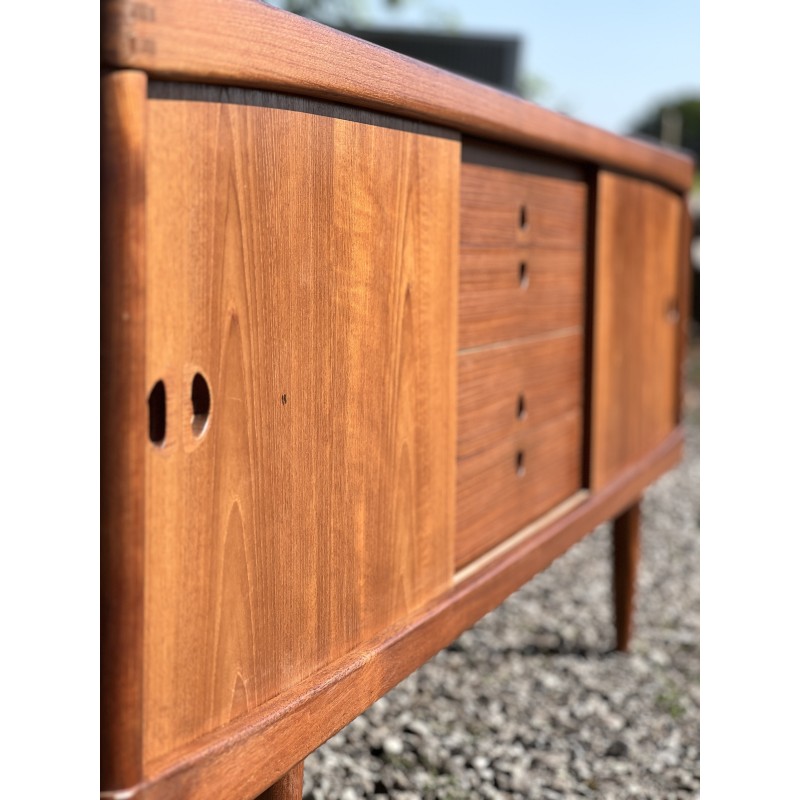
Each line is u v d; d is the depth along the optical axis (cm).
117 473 81
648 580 337
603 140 185
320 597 108
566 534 178
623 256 208
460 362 143
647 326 228
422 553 131
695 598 320
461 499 146
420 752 208
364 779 196
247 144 92
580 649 272
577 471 195
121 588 81
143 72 80
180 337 86
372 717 225
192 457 89
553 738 221
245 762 94
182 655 89
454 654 266
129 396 80
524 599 312
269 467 98
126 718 82
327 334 106
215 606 92
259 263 95
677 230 252
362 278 112
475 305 147
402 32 939
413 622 126
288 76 95
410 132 122
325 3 836
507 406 161
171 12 81
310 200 102
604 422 202
